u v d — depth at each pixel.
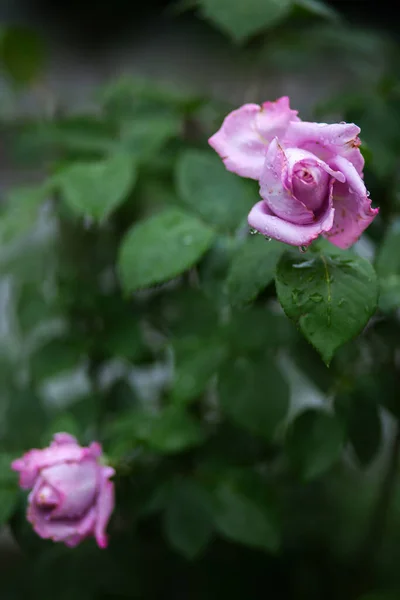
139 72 1.80
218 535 1.07
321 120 1.05
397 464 1.06
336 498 1.20
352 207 0.74
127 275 0.84
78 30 1.94
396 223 0.89
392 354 0.95
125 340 1.01
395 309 0.86
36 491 0.82
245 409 0.92
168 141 1.03
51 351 1.02
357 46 1.08
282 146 0.75
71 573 1.04
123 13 1.93
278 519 0.93
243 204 0.89
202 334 0.97
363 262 0.77
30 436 1.04
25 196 1.00
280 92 1.22
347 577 1.09
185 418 0.93
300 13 0.97
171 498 0.95
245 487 0.94
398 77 1.14
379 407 0.95
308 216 0.73
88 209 0.90
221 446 0.98
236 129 0.77
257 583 1.07
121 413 1.03
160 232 0.85
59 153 1.08
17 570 1.10
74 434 0.92
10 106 1.24
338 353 0.93
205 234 0.85
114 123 1.06
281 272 0.76
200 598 1.06
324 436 0.91
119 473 0.89
